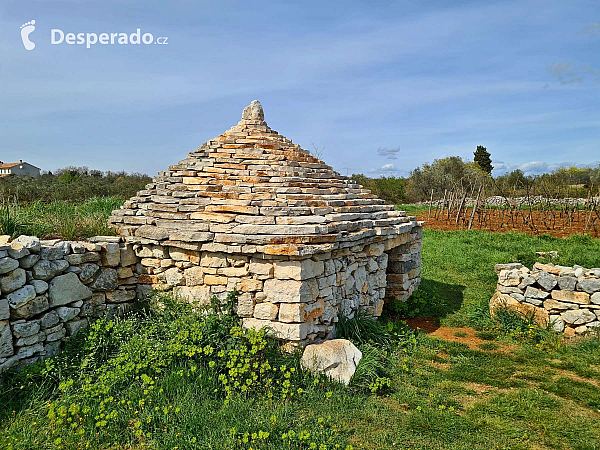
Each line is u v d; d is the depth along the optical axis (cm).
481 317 821
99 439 418
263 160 680
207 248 593
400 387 552
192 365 517
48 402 464
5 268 478
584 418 491
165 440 414
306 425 450
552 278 736
